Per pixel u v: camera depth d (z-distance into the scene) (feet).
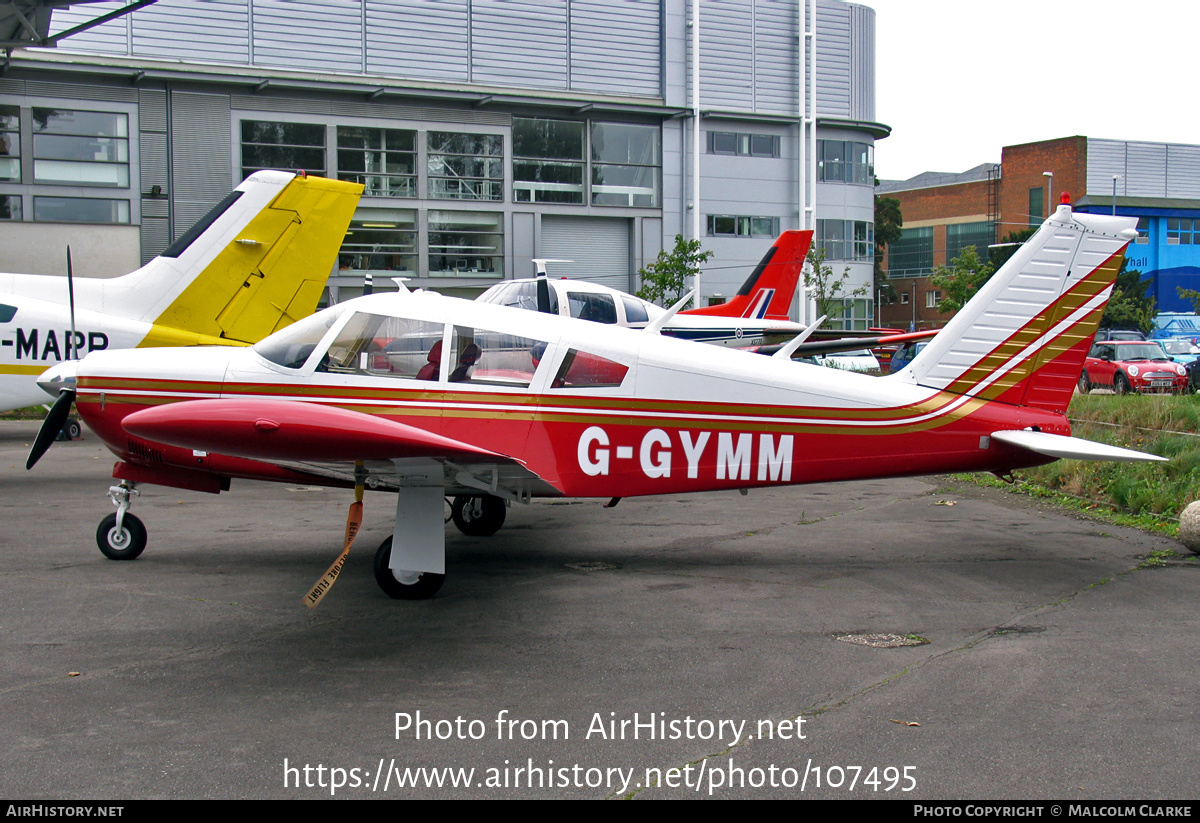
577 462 19.84
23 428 51.90
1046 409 21.47
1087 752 11.42
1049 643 15.65
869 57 115.03
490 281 98.02
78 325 33.86
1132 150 195.72
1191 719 12.42
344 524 26.43
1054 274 21.27
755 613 17.60
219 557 22.16
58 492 31.40
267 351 20.40
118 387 20.48
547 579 20.31
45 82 79.97
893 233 210.79
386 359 19.81
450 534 25.38
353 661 14.89
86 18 81.76
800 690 13.57
